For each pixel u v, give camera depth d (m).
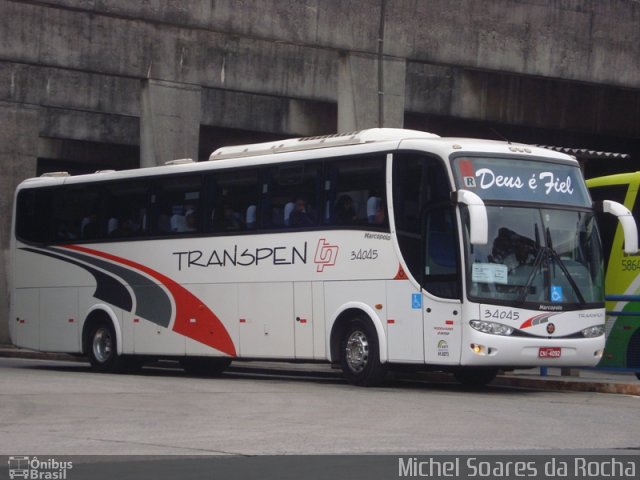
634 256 23.91
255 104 44.75
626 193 24.80
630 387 20.47
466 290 19.08
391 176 20.36
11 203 36.09
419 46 30.83
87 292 26.06
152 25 32.59
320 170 21.61
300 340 21.73
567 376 24.48
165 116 32.78
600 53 32.72
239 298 22.84
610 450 12.45
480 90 39.28
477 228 18.59
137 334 24.89
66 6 27.72
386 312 20.27
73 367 28.58
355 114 30.39
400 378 24.66
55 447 12.52
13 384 20.66
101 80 43.47
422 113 38.59
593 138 45.28
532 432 14.03
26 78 41.84
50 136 47.78
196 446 12.61
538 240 19.77
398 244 20.16
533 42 31.95
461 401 18.23
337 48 30.22
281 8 29.59
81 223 26.33
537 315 19.44
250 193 22.88
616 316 23.72
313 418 15.42
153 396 18.45
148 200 24.88
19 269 27.66
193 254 23.80
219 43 35.91
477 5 31.38
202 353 23.50
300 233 21.84
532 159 20.19
